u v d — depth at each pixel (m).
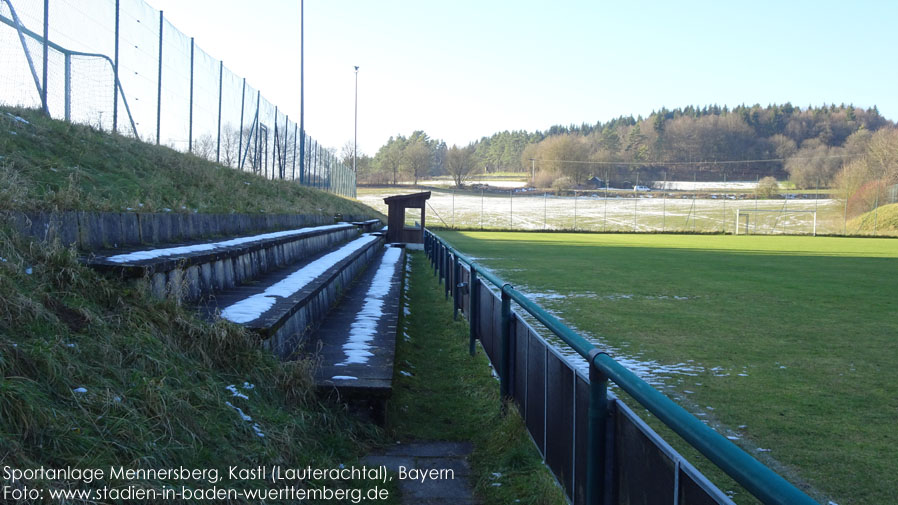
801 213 65.94
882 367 6.22
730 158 136.38
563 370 2.96
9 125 7.81
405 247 28.05
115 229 5.71
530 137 172.25
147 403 2.77
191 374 3.39
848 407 4.86
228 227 10.12
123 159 10.37
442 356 6.82
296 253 10.48
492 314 5.37
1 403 2.16
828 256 25.55
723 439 1.42
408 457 3.92
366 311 7.56
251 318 4.52
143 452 2.45
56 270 3.60
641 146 140.88
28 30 10.16
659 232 50.81
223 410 3.19
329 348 5.38
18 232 3.80
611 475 2.30
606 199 85.62
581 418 2.62
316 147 34.94
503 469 3.63
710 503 1.52
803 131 139.25
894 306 10.76
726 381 5.64
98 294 3.63
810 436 4.20
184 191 10.90
